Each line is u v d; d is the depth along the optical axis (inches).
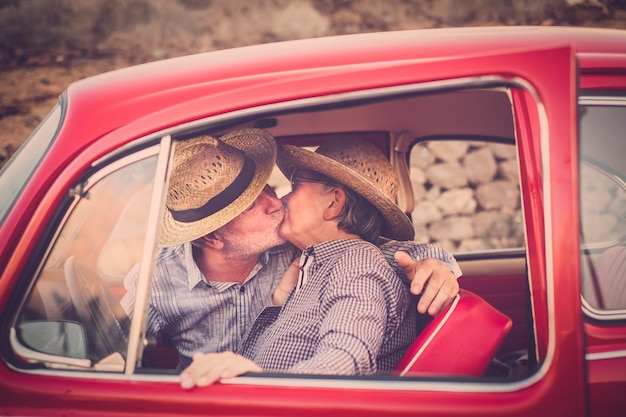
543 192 64.5
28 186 69.3
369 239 91.5
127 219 71.5
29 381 66.6
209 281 96.0
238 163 91.1
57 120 76.5
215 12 477.1
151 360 75.9
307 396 64.7
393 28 479.8
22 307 68.1
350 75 69.4
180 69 77.1
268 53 78.1
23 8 442.0
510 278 124.1
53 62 404.2
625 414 65.4
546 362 63.9
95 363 68.7
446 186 261.7
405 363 75.6
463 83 67.1
